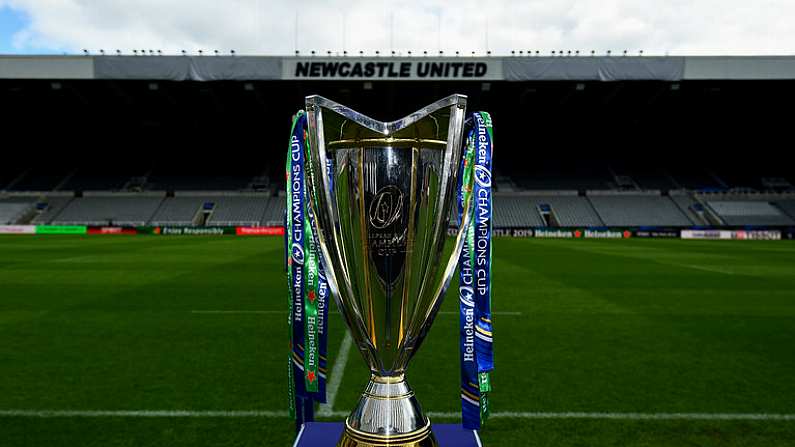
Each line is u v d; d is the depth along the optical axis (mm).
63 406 3383
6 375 4031
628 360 4512
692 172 36062
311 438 2211
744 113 31250
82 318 6176
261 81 25766
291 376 2211
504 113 31547
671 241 23547
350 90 27328
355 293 1717
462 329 2021
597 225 30984
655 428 3096
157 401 3459
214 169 36688
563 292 8367
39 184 33906
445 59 22766
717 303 7422
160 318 6172
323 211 1688
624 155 37750
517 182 35250
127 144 37125
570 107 30203
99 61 22734
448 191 1659
